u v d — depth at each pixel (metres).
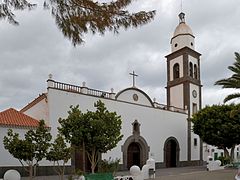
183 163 38.97
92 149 16.53
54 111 25.86
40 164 23.86
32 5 6.86
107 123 16.53
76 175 18.00
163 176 23.52
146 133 34.09
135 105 33.22
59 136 15.27
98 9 7.10
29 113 28.00
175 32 45.16
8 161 22.39
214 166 30.94
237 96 25.44
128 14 7.22
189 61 43.09
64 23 7.11
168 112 37.81
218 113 33.94
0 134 22.41
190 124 40.84
